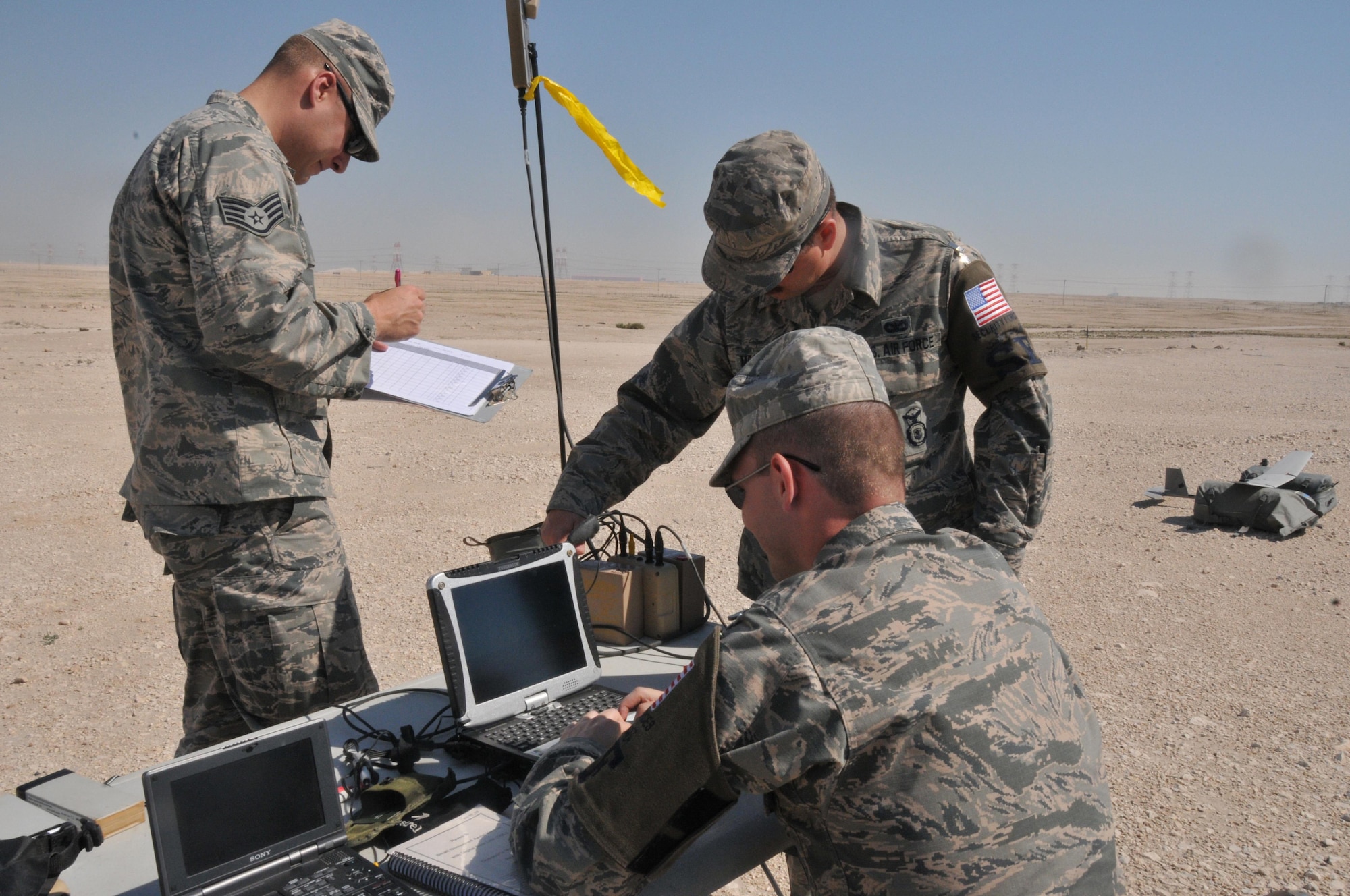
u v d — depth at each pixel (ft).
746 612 5.04
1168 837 11.72
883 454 5.23
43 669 17.04
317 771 5.73
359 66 8.75
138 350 8.68
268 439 8.33
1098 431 42.75
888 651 4.72
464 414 8.68
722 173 7.79
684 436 9.59
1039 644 5.11
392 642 18.28
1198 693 15.93
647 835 4.88
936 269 8.63
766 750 4.61
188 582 8.61
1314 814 12.16
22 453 34.42
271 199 7.83
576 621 8.18
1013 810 4.67
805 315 8.71
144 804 5.64
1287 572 22.33
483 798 6.55
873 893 4.83
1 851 4.88
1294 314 447.83
